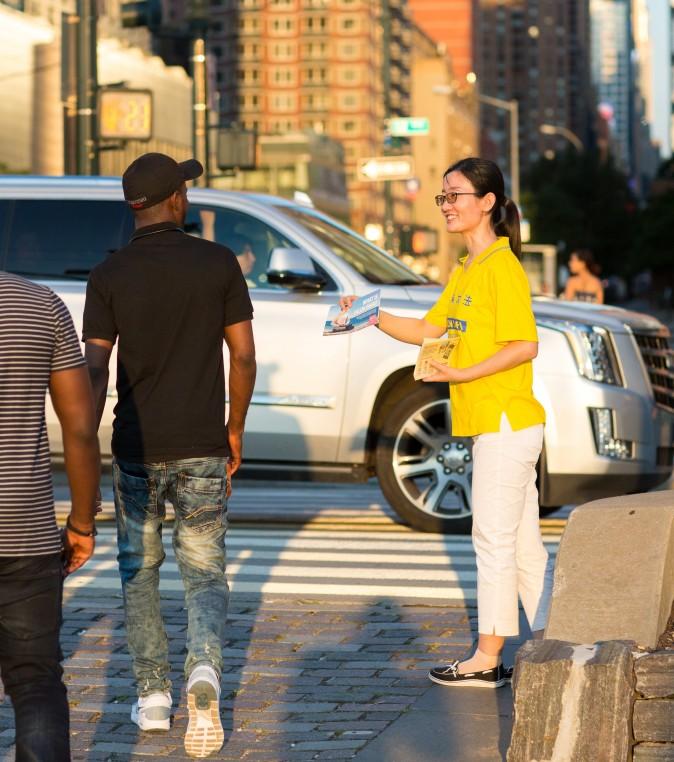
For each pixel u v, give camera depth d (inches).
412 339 249.6
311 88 7337.6
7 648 160.2
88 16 854.5
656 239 5162.4
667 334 429.7
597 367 401.7
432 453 412.2
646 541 192.2
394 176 1125.7
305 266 398.0
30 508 157.2
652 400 410.0
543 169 5925.2
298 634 279.9
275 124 7411.4
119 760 204.4
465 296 237.5
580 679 171.0
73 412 161.9
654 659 171.5
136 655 219.0
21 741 157.3
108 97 852.6
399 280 420.8
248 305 220.1
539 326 403.2
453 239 6899.6
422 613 298.5
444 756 200.4
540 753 171.6
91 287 215.8
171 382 214.5
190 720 199.0
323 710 227.0
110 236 417.7
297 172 4505.4
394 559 364.5
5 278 159.0
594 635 185.6
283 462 411.5
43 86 3179.1
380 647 269.3
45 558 159.2
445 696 234.1
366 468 414.3
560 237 5502.0
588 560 192.9
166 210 218.8
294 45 7377.0
